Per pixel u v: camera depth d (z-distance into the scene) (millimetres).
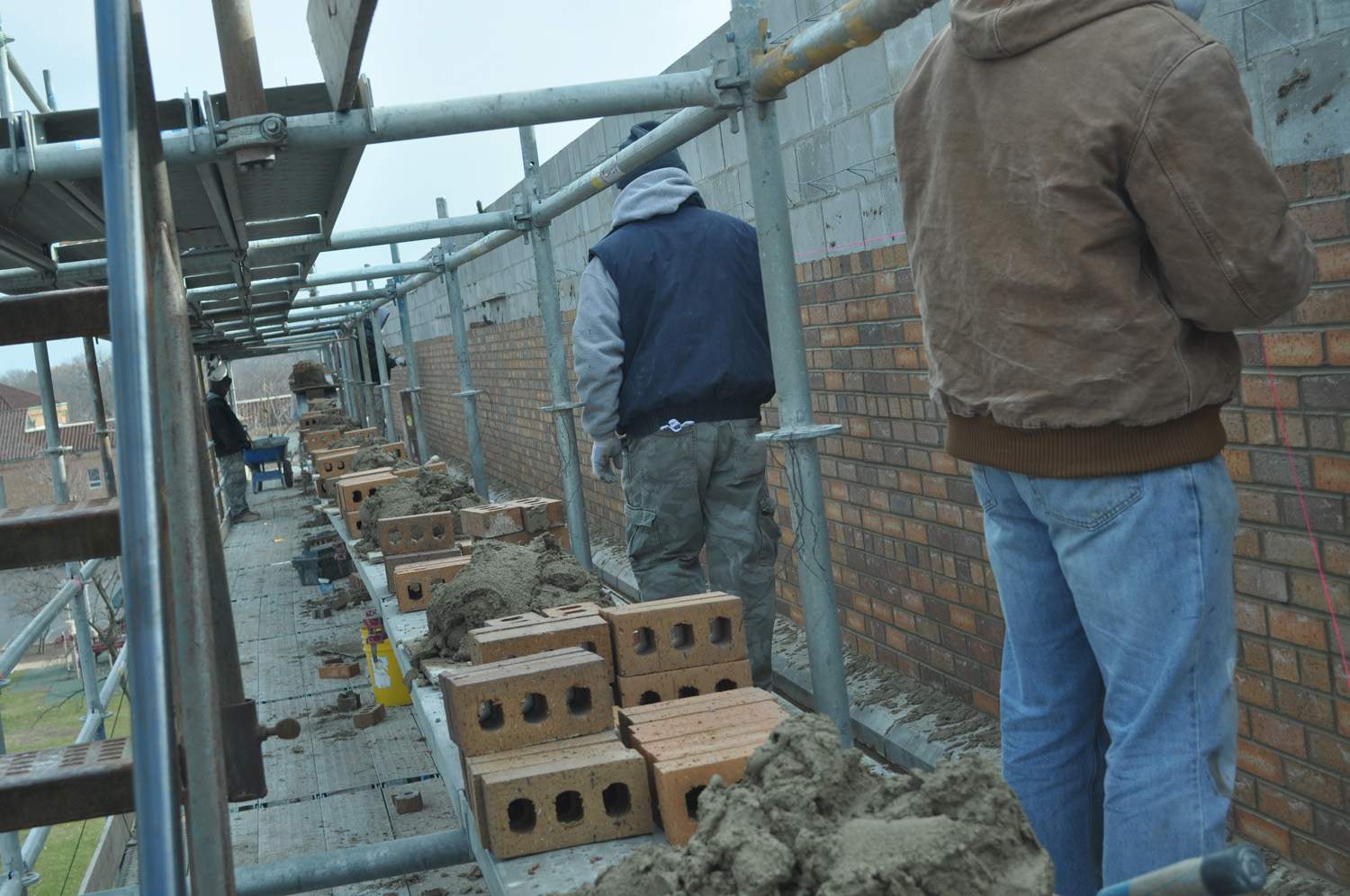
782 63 2910
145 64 1434
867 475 4883
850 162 4566
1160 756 1737
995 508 1993
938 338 1962
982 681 4270
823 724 1758
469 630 3420
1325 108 2615
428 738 2934
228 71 3068
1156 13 1670
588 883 1901
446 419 16500
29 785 1524
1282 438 2855
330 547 9500
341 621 7953
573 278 8719
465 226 5629
